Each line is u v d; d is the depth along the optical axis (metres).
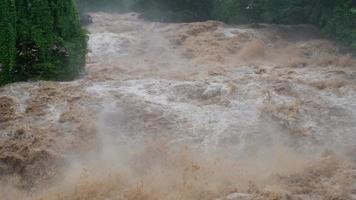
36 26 17.23
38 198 12.12
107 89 16.81
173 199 11.45
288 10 28.33
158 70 20.16
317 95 16.31
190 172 12.66
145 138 14.48
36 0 17.06
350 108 15.48
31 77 17.62
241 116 15.23
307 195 11.42
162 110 15.51
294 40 26.23
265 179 12.20
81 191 12.02
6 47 16.47
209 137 14.38
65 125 14.76
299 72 18.95
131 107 15.55
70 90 16.66
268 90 16.59
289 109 15.40
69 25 18.17
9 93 16.23
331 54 22.53
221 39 25.25
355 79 17.77
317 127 14.70
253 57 22.50
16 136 14.30
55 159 13.61
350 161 12.98
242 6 30.73
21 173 13.47
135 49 24.31
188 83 17.27
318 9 27.00
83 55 18.83
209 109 15.68
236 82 17.44
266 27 27.58
